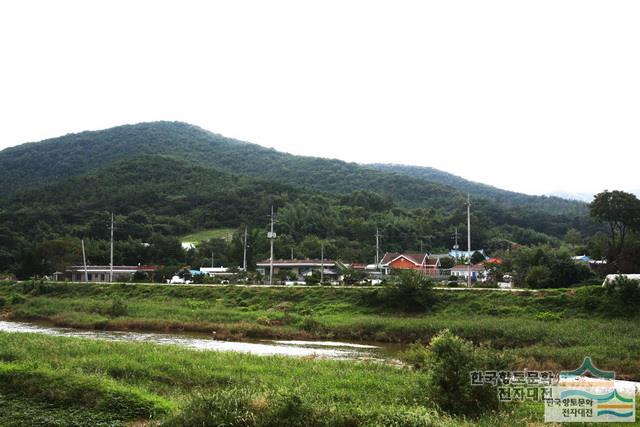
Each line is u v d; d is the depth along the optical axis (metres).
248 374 24.00
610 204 67.00
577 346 34.34
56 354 27.34
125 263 110.75
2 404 19.33
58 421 17.75
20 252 103.75
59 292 73.94
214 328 48.31
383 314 51.47
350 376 23.47
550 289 51.06
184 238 132.62
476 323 41.62
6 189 180.88
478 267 101.38
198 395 17.33
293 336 44.66
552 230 162.12
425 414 16.00
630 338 35.22
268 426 15.58
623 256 65.19
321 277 82.31
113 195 148.75
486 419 16.92
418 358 28.94
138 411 18.58
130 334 47.06
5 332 36.81
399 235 129.38
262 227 131.25
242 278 84.06
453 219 143.38
